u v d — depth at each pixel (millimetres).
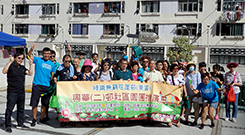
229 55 28281
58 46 33406
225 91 7742
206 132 6445
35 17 33938
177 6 29672
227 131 6570
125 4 31078
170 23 29922
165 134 6090
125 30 31234
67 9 32875
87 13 32281
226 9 28188
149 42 30562
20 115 6289
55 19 33281
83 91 6258
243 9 27719
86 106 6254
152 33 29969
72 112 6176
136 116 6504
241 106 9523
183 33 29703
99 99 6320
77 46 32781
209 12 28656
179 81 6934
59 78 6602
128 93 6492
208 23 28734
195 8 29219
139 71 7523
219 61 28656
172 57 27016
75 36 32781
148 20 30516
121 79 6492
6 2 34594
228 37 28094
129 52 31000
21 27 34469
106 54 32219
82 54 8219
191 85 6789
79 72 6980
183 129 6625
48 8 33594
